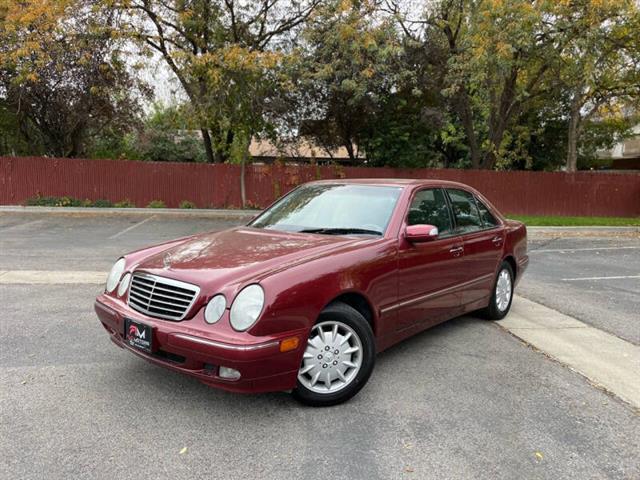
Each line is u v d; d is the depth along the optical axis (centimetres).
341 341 360
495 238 555
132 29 1714
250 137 1881
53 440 305
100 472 275
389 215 431
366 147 2150
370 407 360
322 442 311
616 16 1558
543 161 2814
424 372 427
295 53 1725
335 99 1919
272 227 463
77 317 546
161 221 1622
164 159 2748
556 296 730
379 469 285
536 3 1515
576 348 500
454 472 285
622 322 602
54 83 1827
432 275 449
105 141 2477
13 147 2230
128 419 332
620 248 1294
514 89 1944
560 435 330
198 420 333
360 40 1652
